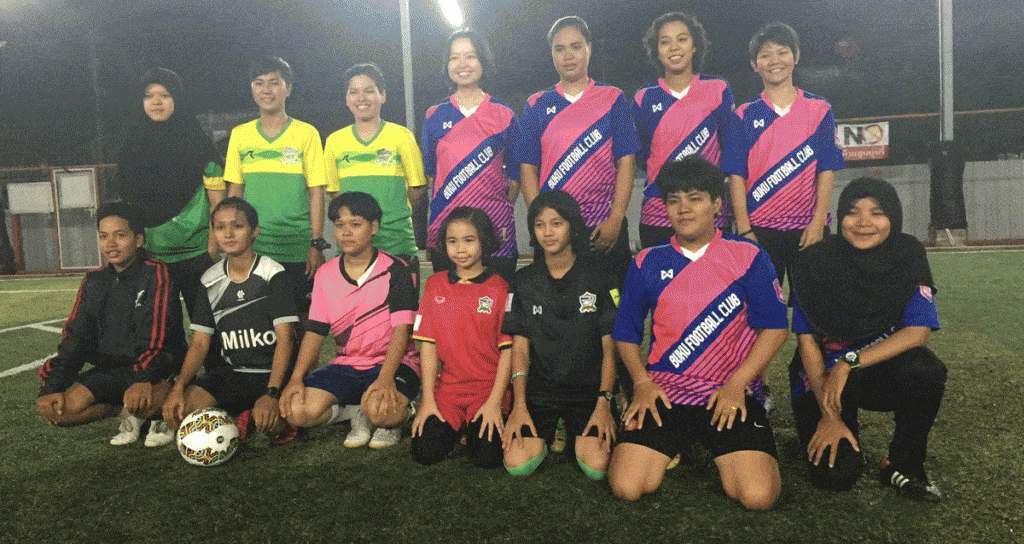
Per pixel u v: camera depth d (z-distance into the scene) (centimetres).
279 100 345
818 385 233
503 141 337
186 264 351
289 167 346
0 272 1344
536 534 196
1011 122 1281
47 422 317
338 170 358
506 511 212
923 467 230
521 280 269
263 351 300
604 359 257
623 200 311
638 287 246
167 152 340
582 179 313
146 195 340
